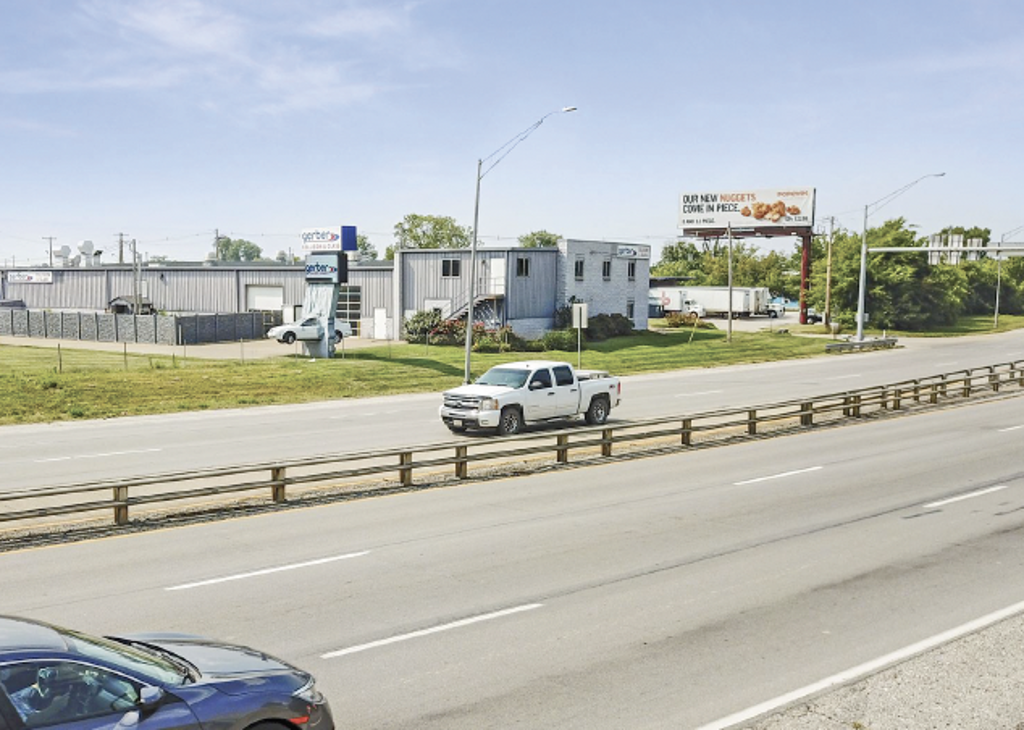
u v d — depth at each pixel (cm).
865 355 5950
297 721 574
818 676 823
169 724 514
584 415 2711
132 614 988
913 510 1557
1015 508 1572
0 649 489
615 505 1593
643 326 6925
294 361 4425
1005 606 1029
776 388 3919
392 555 1249
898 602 1045
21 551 1266
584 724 723
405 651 886
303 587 1098
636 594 1077
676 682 810
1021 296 13050
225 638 915
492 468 1962
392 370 4269
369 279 6456
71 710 491
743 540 1341
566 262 6150
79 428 2741
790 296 13875
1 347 5316
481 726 719
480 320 5838
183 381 3700
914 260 8588
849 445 2350
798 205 8800
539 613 1005
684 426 2309
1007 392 3750
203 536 1358
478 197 3603
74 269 8319
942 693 782
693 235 9412
